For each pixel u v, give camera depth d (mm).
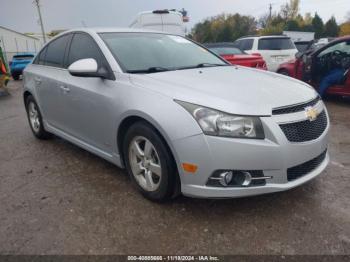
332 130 5133
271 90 2789
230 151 2395
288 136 2518
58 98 3963
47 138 4992
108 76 3201
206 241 2441
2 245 2455
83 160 4078
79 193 3209
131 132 2930
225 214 2760
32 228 2654
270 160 2441
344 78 6566
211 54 4227
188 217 2734
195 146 2447
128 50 3463
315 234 2479
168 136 2541
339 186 3199
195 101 2516
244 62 7762
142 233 2551
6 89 10953
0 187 3416
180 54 3830
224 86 2795
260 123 2430
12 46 36281
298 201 2934
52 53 4387
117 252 2354
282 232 2514
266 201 2938
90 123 3467
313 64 7109
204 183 2506
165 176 2707
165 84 2814
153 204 2945
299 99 2709
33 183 3480
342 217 2682
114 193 3180
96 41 3518
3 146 4812
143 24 11828
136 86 2918
